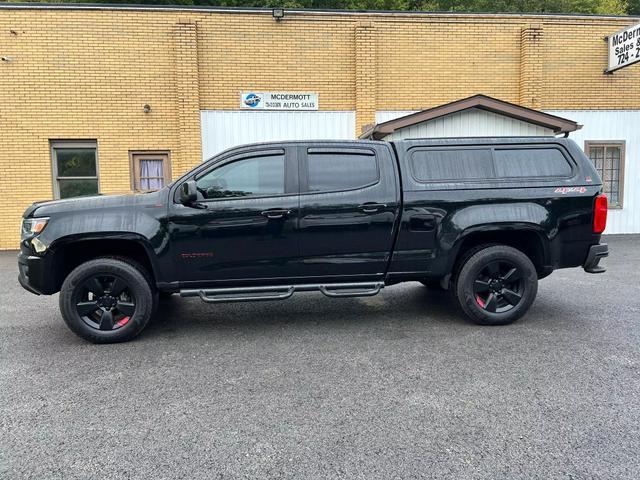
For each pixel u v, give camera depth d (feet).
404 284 24.07
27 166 36.45
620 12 84.23
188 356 13.94
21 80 35.83
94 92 36.50
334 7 61.62
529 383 11.77
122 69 36.58
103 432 9.61
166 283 15.30
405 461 8.50
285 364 13.21
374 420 10.00
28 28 35.58
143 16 36.37
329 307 19.51
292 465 8.42
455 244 16.03
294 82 38.45
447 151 16.40
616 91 41.24
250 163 15.56
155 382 12.08
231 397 11.17
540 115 33.81
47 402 10.98
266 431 9.59
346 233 15.66
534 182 16.31
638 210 42.22
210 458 8.66
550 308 18.83
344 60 38.83
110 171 37.19
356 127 39.06
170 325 17.11
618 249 33.81
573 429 9.56
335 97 38.96
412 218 15.85
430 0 73.72
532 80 39.73
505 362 13.19
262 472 8.23
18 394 11.41
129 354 14.15
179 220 14.98
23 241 15.07
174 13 36.65
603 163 41.91
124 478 8.10
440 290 22.18
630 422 9.83
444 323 17.01
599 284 23.20
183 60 36.52
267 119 38.47
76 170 37.47
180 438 9.36
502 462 8.45
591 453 8.71
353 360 13.46
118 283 15.07
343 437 9.34
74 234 14.60
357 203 15.60
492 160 16.43
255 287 15.64
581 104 41.04
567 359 13.37
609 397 10.97
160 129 37.40
